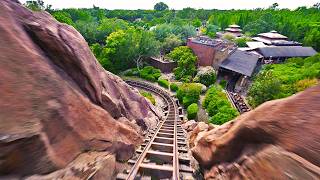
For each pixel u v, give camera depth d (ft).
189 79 132.26
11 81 17.33
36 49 23.58
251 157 19.65
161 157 37.22
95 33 198.59
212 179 25.79
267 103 20.30
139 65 160.86
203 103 100.48
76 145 22.47
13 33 20.44
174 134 51.60
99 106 32.68
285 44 222.07
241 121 22.45
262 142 19.15
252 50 198.80
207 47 146.00
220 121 73.82
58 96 21.44
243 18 353.31
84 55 32.04
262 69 156.35
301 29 275.18
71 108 23.11
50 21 29.73
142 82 129.49
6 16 21.12
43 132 17.98
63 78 25.44
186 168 33.06
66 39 28.73
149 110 71.26
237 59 157.58
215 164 26.86
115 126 33.73
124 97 56.39
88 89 30.37
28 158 16.70
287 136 16.39
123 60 155.74
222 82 133.18
